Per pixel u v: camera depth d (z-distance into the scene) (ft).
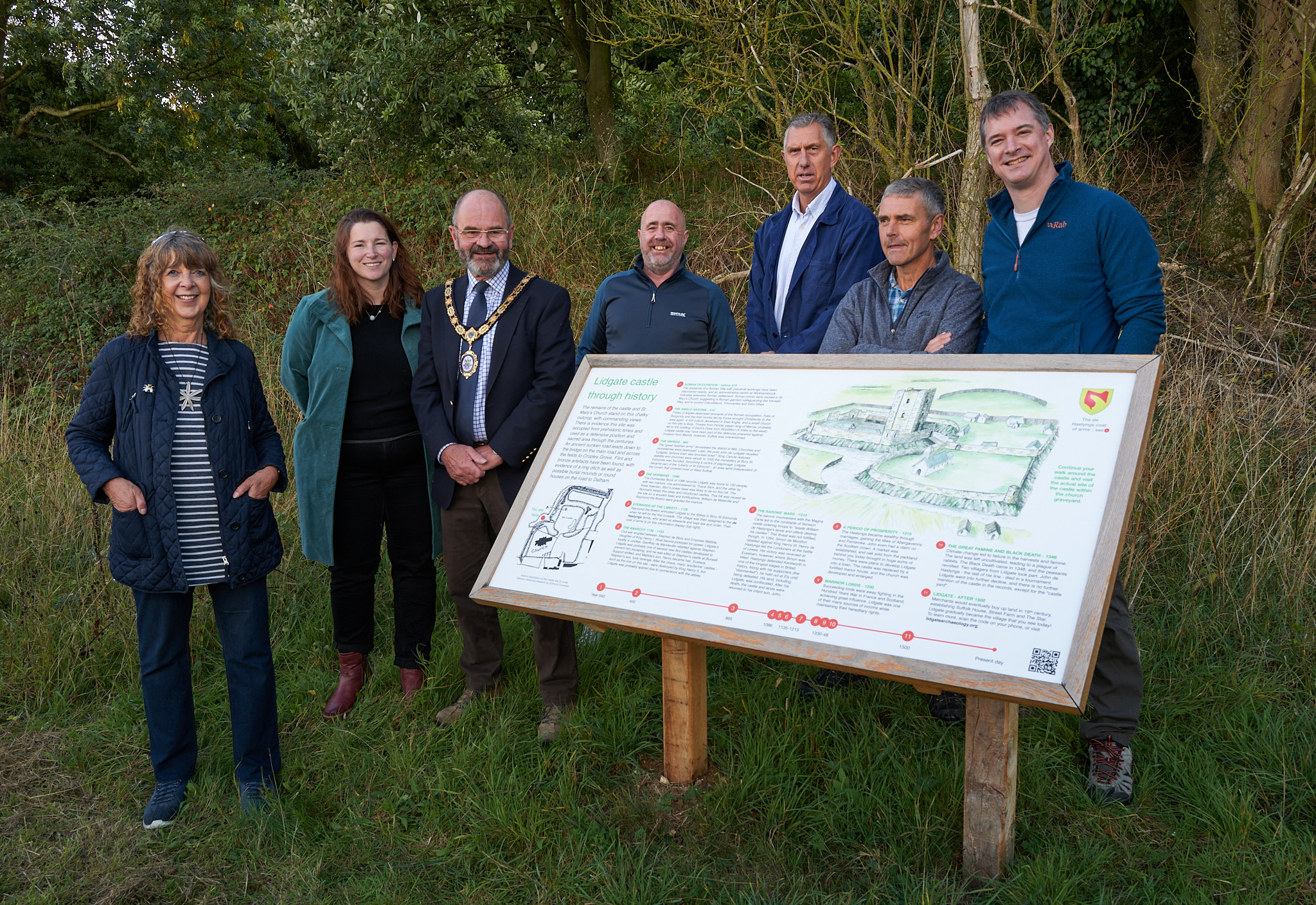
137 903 7.34
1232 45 20.06
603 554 7.52
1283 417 13.16
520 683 10.47
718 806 7.88
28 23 37.45
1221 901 6.74
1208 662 10.07
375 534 10.59
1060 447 6.18
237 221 28.22
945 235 17.78
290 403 18.38
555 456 8.43
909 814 7.67
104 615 12.00
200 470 8.14
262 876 7.64
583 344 11.72
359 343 10.24
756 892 6.92
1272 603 10.75
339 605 10.47
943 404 6.84
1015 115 8.16
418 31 28.12
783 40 19.75
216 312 8.53
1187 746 8.61
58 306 24.41
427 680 10.51
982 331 9.13
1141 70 23.22
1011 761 6.81
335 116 29.86
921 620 5.93
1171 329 17.03
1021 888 6.67
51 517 14.47
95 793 8.98
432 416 9.89
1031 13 17.69
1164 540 12.21
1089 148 22.21
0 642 11.58
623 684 10.02
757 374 7.98
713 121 26.13
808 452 7.22
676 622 6.79
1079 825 7.58
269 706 8.74
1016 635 5.58
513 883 7.29
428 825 8.09
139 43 37.76
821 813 7.77
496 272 9.92
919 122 20.56
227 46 42.45
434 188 27.12
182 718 8.60
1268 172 19.35
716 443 7.72
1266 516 11.87
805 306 10.59
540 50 32.63
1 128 41.32
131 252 25.90
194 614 12.32
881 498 6.63
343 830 8.12
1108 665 8.13
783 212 11.14
